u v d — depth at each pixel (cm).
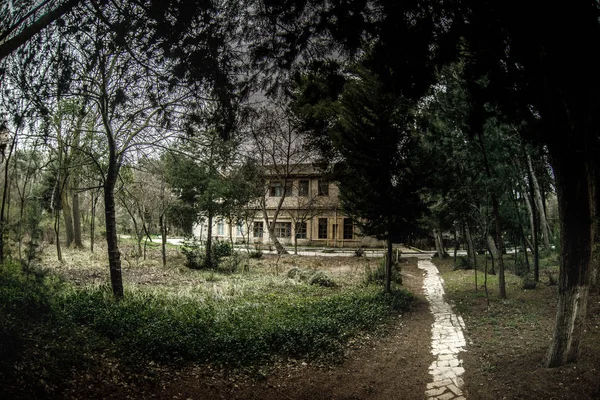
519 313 930
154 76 585
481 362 643
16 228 823
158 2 445
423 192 1246
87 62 563
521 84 511
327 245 3669
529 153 1150
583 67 425
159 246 3025
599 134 496
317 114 1570
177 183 1714
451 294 1332
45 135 954
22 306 591
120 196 2152
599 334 632
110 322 710
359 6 415
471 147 1105
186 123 705
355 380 597
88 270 1588
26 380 443
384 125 1138
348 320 874
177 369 591
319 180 3669
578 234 527
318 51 507
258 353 655
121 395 488
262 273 1805
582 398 440
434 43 438
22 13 489
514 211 1450
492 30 446
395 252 2472
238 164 1717
